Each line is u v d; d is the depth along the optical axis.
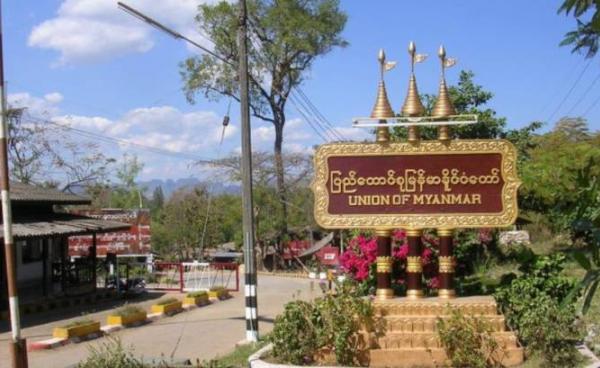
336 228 11.35
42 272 25.27
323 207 11.41
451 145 11.19
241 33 15.12
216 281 33.47
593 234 2.90
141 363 10.59
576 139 36.12
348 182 11.37
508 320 10.62
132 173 65.38
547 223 24.70
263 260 47.50
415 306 10.54
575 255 2.88
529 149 24.52
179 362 11.62
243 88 15.12
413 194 11.21
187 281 33.44
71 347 15.48
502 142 11.08
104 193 53.03
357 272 13.13
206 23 43.12
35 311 22.11
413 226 11.16
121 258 37.44
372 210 11.29
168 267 37.66
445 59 11.32
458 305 10.52
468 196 11.09
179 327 18.58
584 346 10.27
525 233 26.02
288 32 43.09
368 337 10.30
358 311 10.34
